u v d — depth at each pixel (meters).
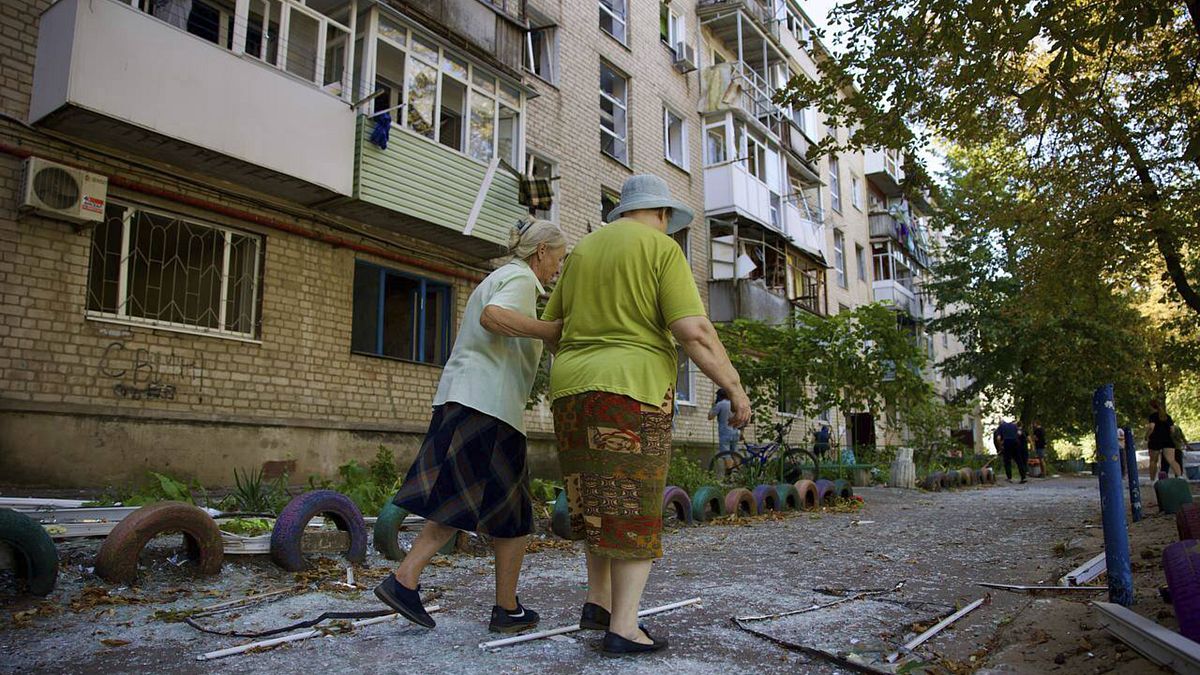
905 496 12.16
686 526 7.42
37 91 7.59
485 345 2.89
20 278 7.52
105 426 7.91
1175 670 2.22
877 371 12.85
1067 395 25.86
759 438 13.77
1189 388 30.08
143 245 8.62
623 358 2.58
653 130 18.22
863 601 3.64
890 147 7.48
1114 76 8.25
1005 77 7.02
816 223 23.92
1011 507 9.48
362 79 10.38
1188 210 8.71
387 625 3.06
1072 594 3.72
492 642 2.72
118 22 7.61
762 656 2.64
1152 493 11.41
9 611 3.18
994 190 10.93
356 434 10.47
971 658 2.66
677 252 2.67
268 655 2.64
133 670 2.47
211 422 8.82
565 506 6.21
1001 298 25.31
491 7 12.40
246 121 8.61
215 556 4.01
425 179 10.79
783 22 24.48
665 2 19.72
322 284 10.31
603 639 2.77
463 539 5.28
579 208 15.51
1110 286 10.54
